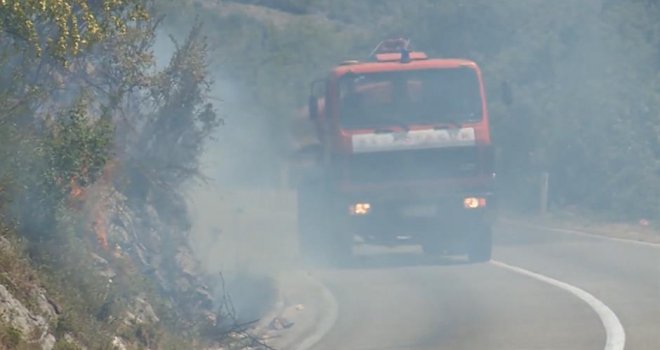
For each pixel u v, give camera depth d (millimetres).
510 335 50156
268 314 58812
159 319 46531
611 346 45781
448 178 82750
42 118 47844
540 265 77125
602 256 80375
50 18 41344
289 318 59125
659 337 47312
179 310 51062
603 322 51938
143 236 54062
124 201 53531
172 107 57781
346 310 61375
